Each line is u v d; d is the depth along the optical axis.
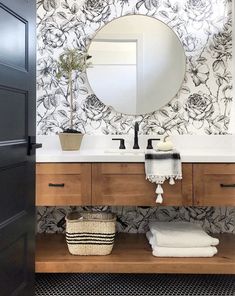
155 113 2.23
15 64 1.35
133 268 1.70
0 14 1.21
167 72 2.22
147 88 2.23
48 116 2.23
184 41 2.21
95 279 1.96
